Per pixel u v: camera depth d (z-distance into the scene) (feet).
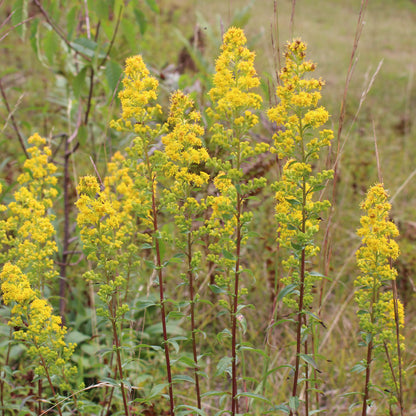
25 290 7.13
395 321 7.34
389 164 19.89
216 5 41.42
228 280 7.32
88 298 12.65
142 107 6.99
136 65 6.88
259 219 14.71
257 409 9.18
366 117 24.04
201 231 7.30
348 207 17.06
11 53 26.43
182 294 12.63
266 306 12.71
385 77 32.04
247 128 6.62
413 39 46.52
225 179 7.21
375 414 10.38
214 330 12.20
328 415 10.55
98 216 7.23
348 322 12.85
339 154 9.71
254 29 30.89
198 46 16.08
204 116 9.45
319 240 11.62
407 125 23.99
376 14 57.57
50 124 18.94
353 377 11.35
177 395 10.39
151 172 7.06
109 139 11.93
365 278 7.43
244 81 6.55
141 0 31.63
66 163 12.57
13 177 15.47
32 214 8.46
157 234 6.88
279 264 11.35
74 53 12.87
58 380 8.77
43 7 12.12
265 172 11.92
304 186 6.97
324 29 47.96
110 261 7.30
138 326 11.54
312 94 6.73
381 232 7.18
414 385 10.93
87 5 11.37
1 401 8.86
